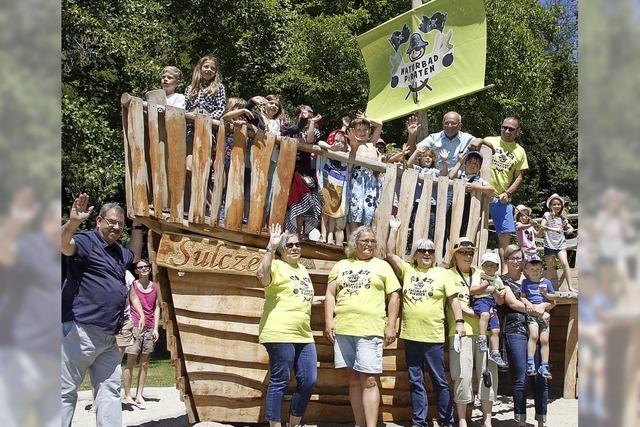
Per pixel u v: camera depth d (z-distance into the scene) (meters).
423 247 6.22
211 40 17.47
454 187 6.71
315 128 6.25
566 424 7.10
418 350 6.14
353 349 5.86
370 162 6.38
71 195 14.08
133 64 15.22
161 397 9.07
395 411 6.69
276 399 5.59
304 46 17.45
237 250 6.09
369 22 18.73
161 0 17.27
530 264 6.88
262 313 5.93
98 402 4.79
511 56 19.45
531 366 6.60
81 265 4.68
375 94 8.27
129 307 7.99
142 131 5.82
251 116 6.06
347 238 6.46
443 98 7.48
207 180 5.96
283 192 6.07
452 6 7.47
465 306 6.27
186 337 6.18
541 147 25.08
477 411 7.85
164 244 6.03
